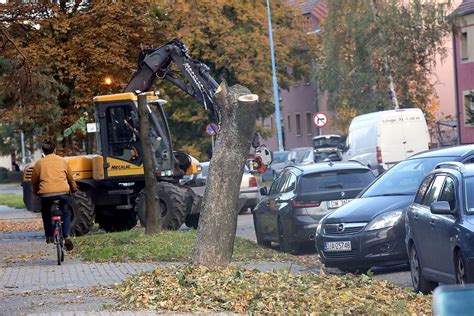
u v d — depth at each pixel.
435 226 18.77
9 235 43.72
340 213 24.16
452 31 86.69
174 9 90.88
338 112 92.00
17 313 16.95
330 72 89.94
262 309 15.63
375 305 15.87
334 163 30.39
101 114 39.28
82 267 25.66
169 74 36.34
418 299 16.92
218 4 91.88
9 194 102.62
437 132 95.88
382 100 87.62
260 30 95.19
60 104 50.22
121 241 30.64
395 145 59.44
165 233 31.69
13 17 45.69
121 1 48.03
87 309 16.92
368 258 23.38
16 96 41.38
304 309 15.55
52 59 47.88
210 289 17.34
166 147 39.38
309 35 99.81
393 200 24.02
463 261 17.19
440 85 109.75
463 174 18.61
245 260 26.56
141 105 32.19
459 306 5.73
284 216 29.34
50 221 26.67
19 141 137.38
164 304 16.61
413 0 86.81
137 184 39.41
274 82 85.75
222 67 93.69
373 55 87.25
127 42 48.56
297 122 129.12
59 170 26.56
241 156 20.25
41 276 23.73
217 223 20.02
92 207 38.31
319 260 26.67
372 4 87.00
